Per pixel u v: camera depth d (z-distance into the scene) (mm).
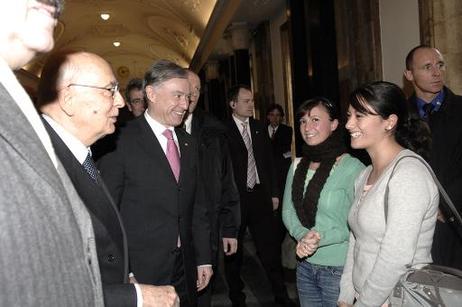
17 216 738
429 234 1777
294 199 2551
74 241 869
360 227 1864
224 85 16000
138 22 18016
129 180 2232
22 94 869
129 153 2229
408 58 2723
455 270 1570
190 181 2365
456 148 2525
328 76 5508
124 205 2234
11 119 770
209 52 13734
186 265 2320
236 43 10250
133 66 25328
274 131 6215
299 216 2523
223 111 16234
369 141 1903
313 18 5535
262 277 4781
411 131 1913
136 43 21938
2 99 770
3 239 720
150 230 2221
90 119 1550
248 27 10234
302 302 2533
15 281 727
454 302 1485
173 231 2258
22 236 741
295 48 6211
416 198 1679
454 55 3605
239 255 4023
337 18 5406
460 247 2377
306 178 2541
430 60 2590
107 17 16703
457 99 2617
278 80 9219
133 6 15805
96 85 1530
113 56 23938
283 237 4973
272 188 4207
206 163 3119
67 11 15086
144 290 1438
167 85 2273
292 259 4820
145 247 2217
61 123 1565
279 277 3992
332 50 5516
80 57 1543
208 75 16391
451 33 3594
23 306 734
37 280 757
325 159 2443
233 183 3367
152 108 2334
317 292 2482
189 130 3135
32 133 806
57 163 1012
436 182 1790
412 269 1623
